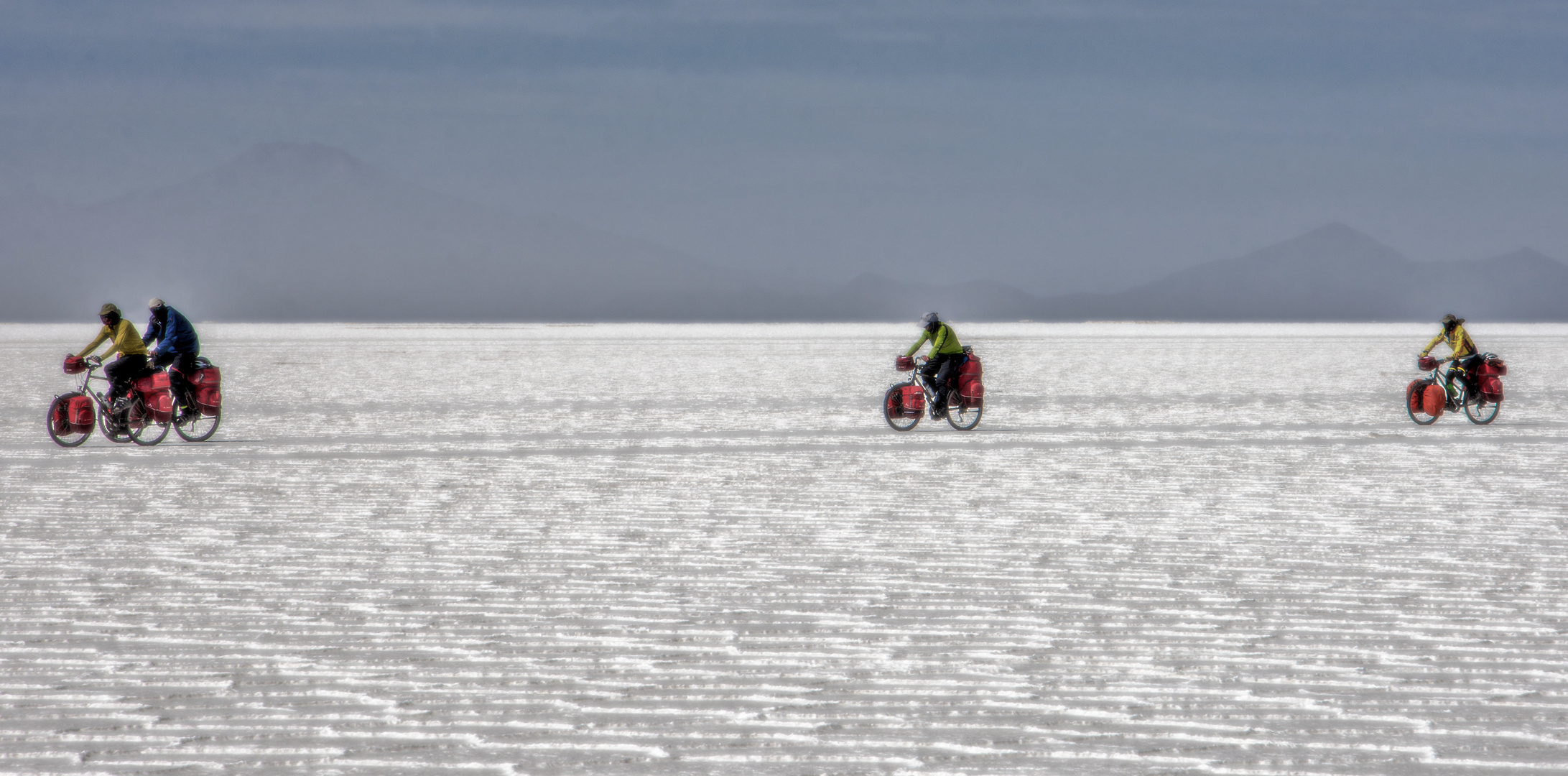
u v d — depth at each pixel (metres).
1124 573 29.47
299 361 162.50
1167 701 19.41
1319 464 51.97
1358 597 26.78
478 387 107.94
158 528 36.16
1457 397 70.88
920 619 24.84
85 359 59.66
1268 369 137.75
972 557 31.53
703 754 17.08
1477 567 30.03
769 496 42.75
